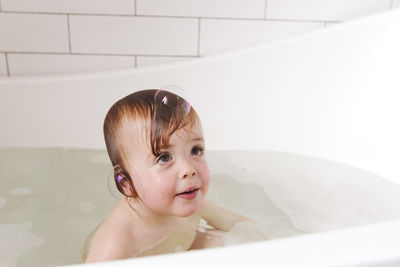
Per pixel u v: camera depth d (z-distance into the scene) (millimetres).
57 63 1271
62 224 759
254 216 768
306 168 1055
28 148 1159
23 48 1254
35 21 1233
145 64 1285
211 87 1189
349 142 1125
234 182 936
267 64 1176
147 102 610
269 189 906
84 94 1175
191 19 1257
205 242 654
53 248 678
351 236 325
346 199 865
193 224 691
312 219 761
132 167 605
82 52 1270
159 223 645
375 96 1095
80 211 812
